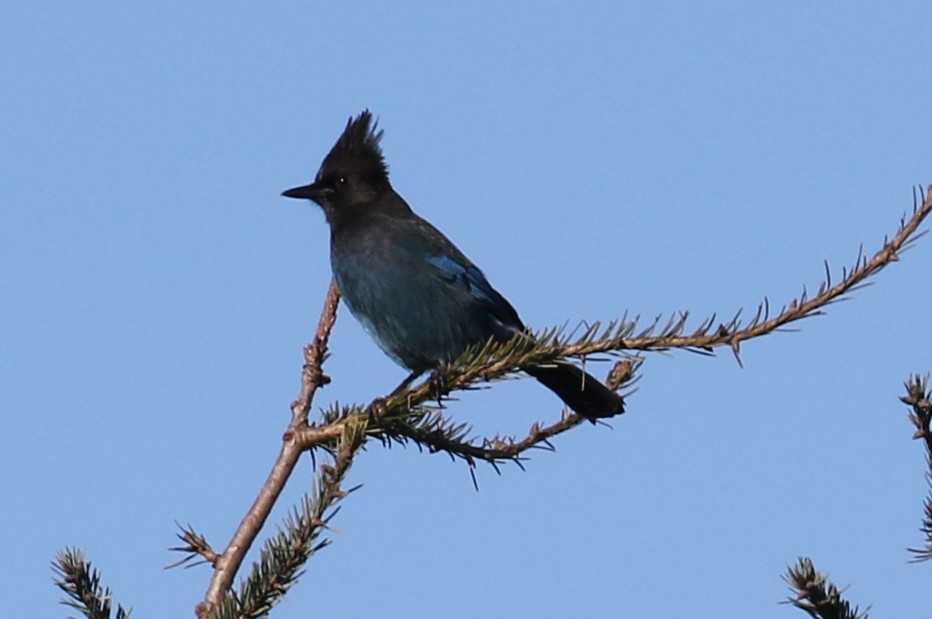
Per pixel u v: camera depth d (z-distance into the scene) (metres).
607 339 9.36
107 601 7.80
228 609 7.53
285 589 7.63
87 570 7.81
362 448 8.16
